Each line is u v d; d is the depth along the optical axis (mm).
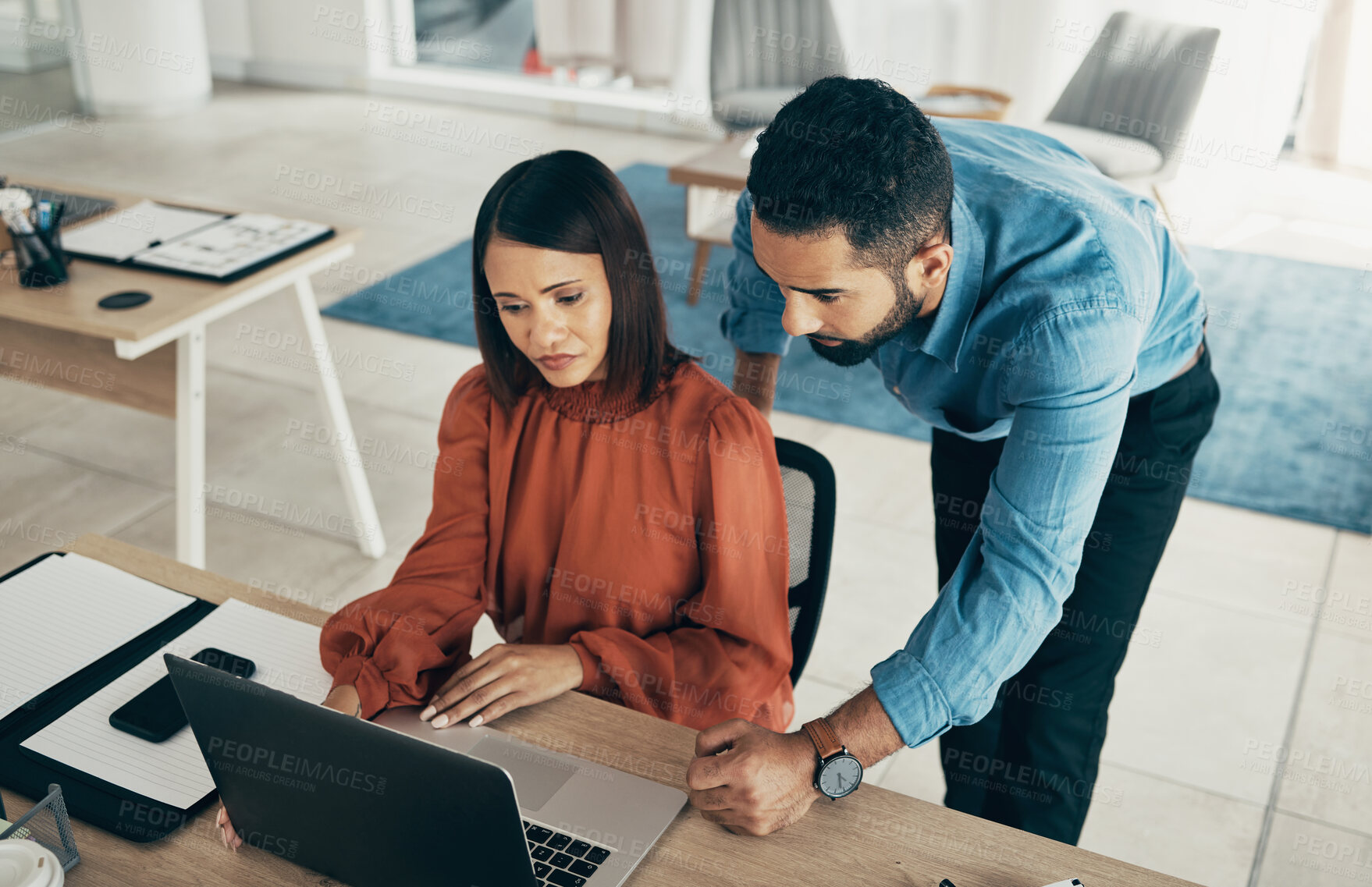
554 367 1240
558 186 1165
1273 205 4758
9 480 2838
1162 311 1397
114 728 1062
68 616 1226
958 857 938
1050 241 1142
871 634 2416
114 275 2125
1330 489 2951
